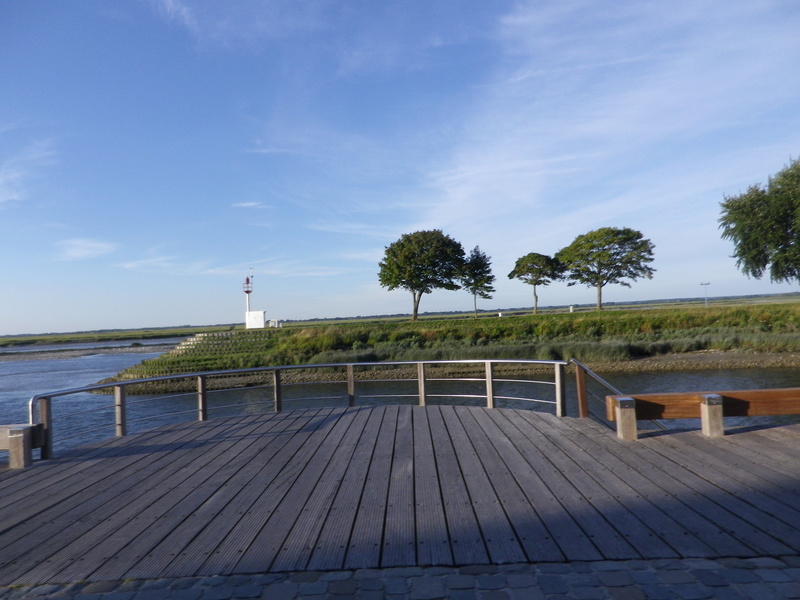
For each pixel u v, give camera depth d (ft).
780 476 14.78
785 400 19.42
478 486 15.15
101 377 126.82
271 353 129.59
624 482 14.90
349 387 29.17
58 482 17.35
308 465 18.10
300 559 11.00
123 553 11.59
